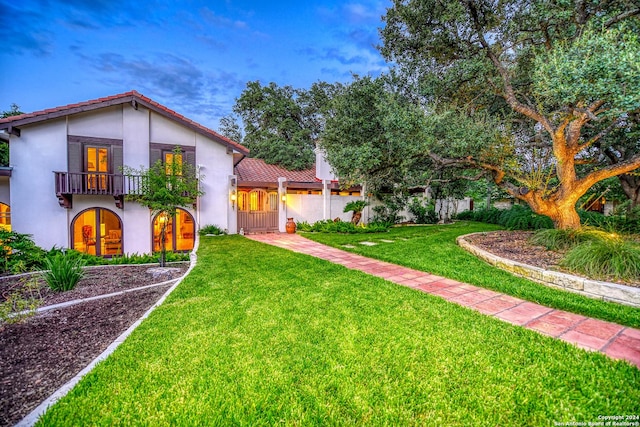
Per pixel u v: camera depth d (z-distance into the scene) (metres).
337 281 6.07
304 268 7.19
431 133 8.29
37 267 7.99
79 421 2.32
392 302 4.85
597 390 2.62
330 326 3.96
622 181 10.98
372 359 3.17
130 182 11.79
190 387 2.72
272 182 15.31
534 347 3.37
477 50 8.59
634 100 4.71
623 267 5.32
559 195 8.51
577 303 4.66
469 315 4.30
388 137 8.60
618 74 4.88
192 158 13.13
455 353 3.27
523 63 8.97
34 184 10.78
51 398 2.62
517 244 8.71
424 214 19.94
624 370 2.90
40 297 5.47
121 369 2.99
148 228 12.47
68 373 3.07
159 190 7.79
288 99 25.91
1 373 3.06
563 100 5.62
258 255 8.85
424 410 2.45
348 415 2.40
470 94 9.64
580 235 7.35
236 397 2.59
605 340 3.63
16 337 3.88
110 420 2.33
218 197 13.67
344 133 10.40
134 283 6.50
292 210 16.30
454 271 6.71
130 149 12.05
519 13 8.12
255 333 3.78
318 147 17.61
